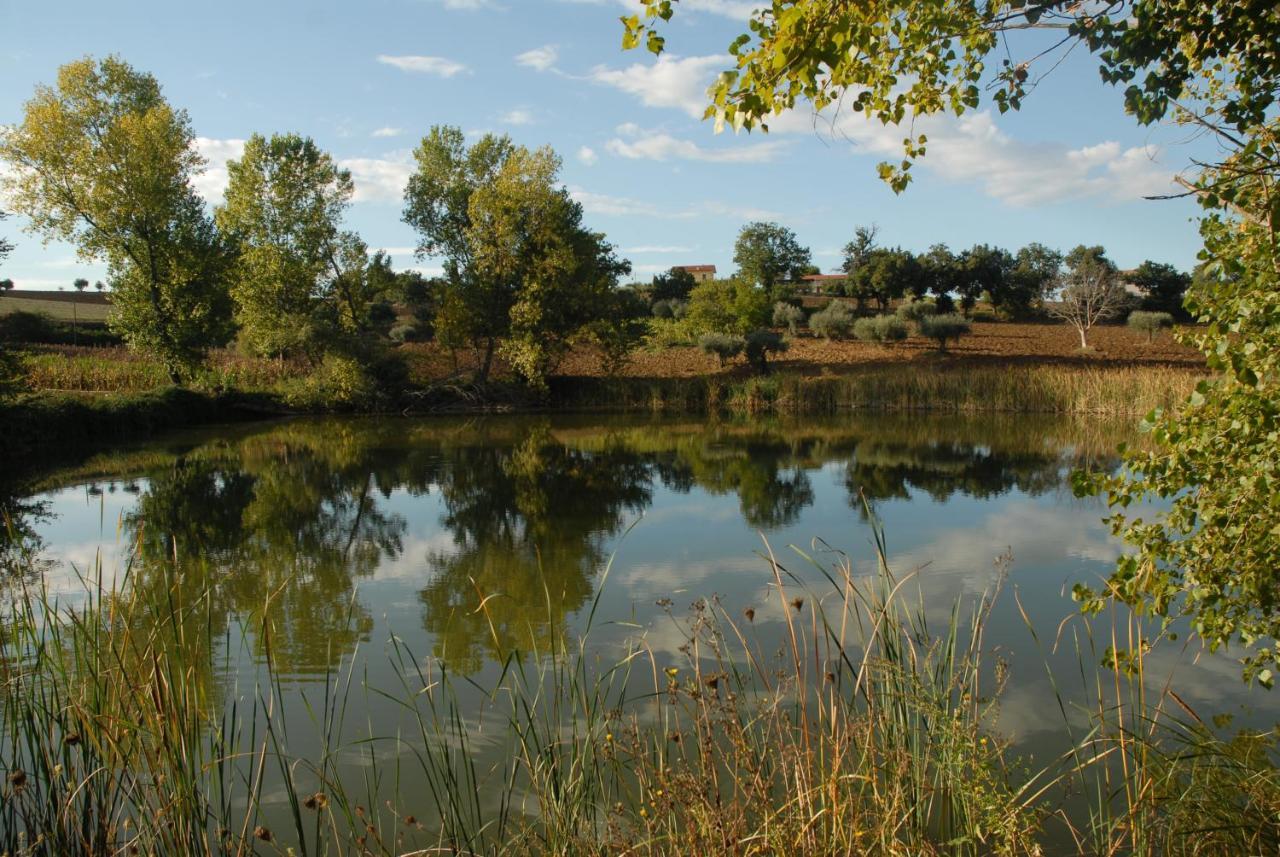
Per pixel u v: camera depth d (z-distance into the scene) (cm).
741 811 355
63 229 2831
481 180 3641
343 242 3550
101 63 2895
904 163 435
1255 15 334
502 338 3575
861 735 407
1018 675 643
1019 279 6072
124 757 398
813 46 325
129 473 1844
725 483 1667
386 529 1295
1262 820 362
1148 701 585
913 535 1179
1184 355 4031
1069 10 368
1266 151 329
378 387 3391
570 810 383
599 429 2750
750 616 402
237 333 3797
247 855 415
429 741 565
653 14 337
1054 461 1914
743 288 4434
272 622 838
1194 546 349
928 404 3256
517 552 1130
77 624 443
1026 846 363
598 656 699
